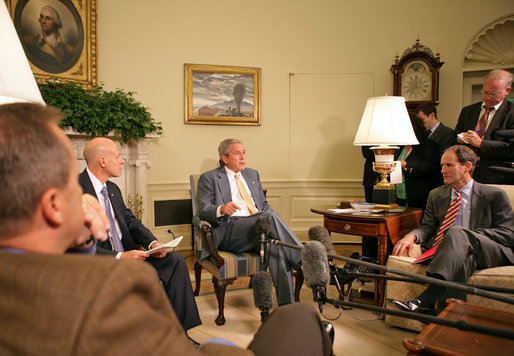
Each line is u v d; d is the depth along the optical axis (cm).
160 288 66
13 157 62
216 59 511
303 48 529
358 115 532
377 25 527
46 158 64
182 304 233
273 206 532
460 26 519
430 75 497
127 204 453
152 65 491
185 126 504
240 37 517
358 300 308
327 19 528
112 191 261
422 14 522
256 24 521
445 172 262
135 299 60
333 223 311
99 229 90
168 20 495
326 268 151
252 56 521
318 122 532
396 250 264
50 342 53
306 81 530
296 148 533
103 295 56
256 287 232
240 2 516
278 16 525
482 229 243
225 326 265
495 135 328
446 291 217
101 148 244
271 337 91
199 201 323
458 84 521
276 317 96
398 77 504
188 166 506
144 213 456
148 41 489
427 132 384
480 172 337
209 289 345
